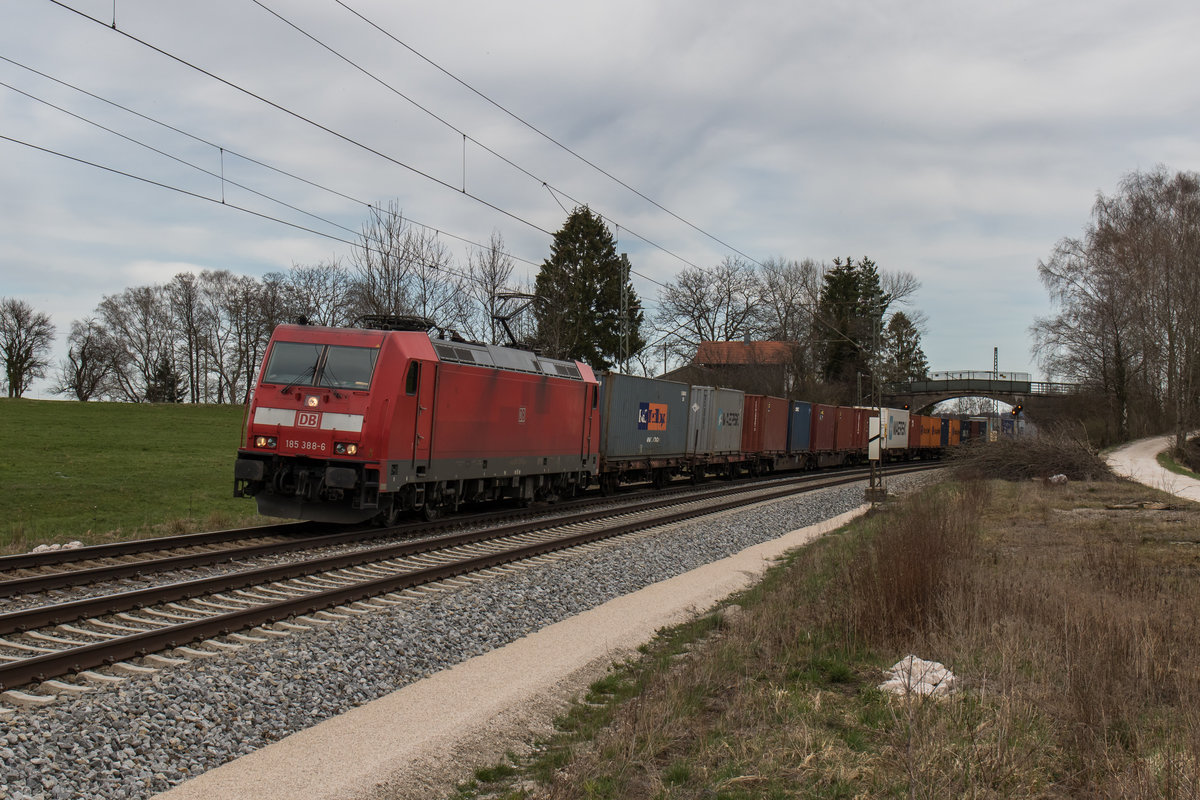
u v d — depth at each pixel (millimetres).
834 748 5602
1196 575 11477
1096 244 50094
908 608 8508
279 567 10664
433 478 15625
